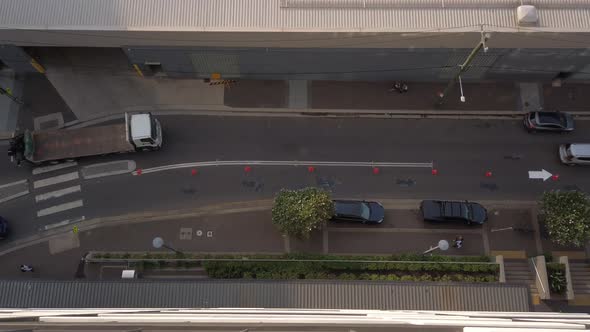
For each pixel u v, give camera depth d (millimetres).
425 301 30547
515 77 40938
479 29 33719
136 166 39219
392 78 41250
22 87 40844
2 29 33875
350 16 34906
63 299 30156
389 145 40062
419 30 33875
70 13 34844
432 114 40938
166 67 39688
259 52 37250
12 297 30094
